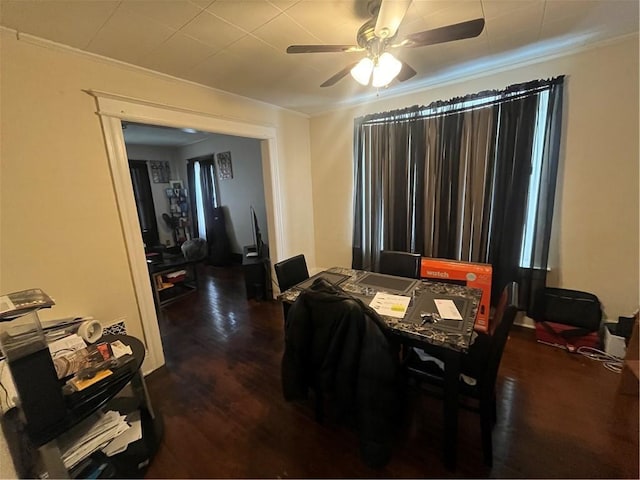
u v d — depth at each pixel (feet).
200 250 13.46
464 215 9.09
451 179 9.12
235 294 12.84
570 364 6.98
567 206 7.69
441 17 5.49
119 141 6.58
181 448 5.19
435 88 9.25
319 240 13.55
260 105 10.26
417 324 4.69
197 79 7.83
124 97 6.54
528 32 6.21
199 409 6.11
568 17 5.64
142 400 5.45
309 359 4.82
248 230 17.44
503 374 6.71
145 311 7.27
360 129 10.84
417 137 9.54
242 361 7.77
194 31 5.46
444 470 4.56
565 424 5.30
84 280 6.21
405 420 5.52
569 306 7.56
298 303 4.79
